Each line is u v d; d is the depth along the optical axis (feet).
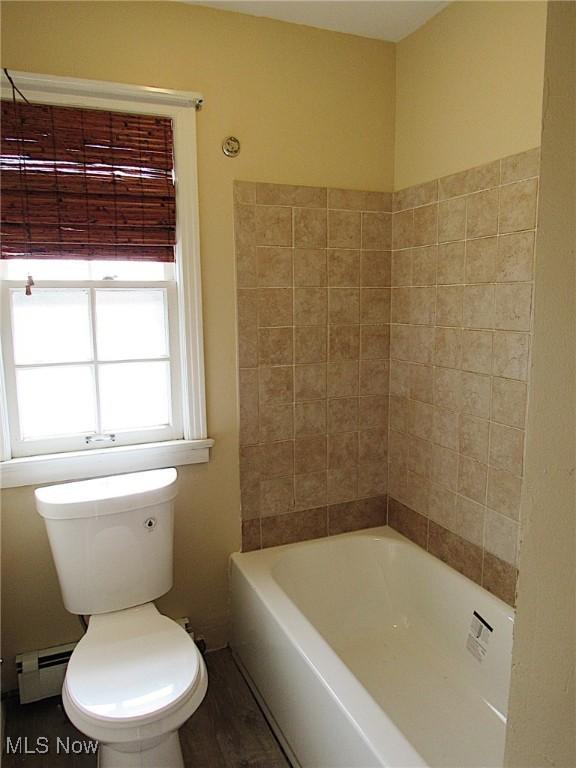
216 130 6.88
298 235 7.46
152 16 6.41
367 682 6.59
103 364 6.86
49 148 6.16
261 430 7.64
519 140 5.90
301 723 5.61
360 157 7.73
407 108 7.60
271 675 6.34
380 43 7.63
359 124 7.66
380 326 8.16
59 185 6.25
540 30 5.58
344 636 7.52
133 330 7.00
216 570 7.68
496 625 6.29
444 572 7.16
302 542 8.06
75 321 6.69
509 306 6.12
